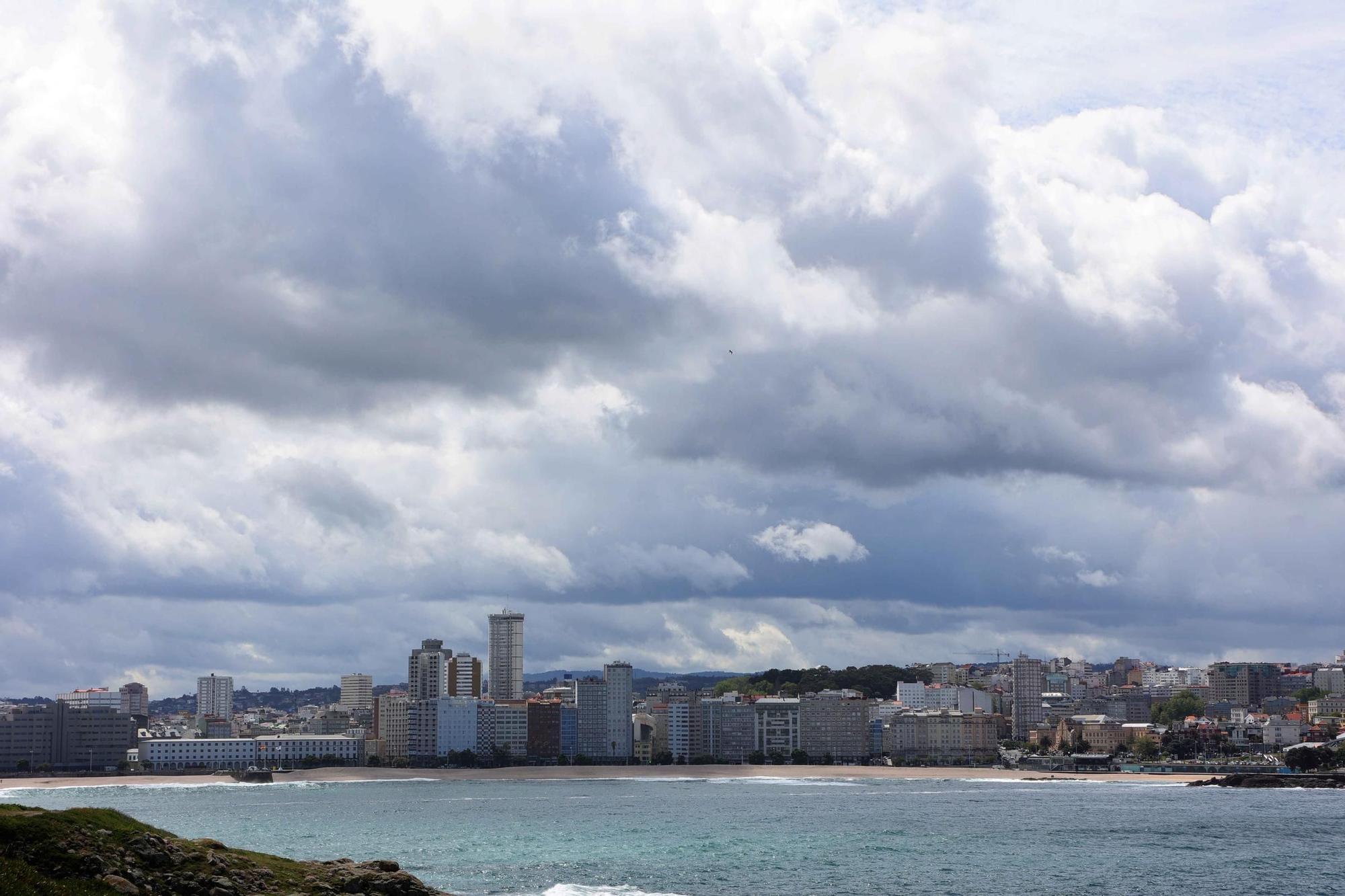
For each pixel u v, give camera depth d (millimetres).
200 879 150625
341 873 170250
